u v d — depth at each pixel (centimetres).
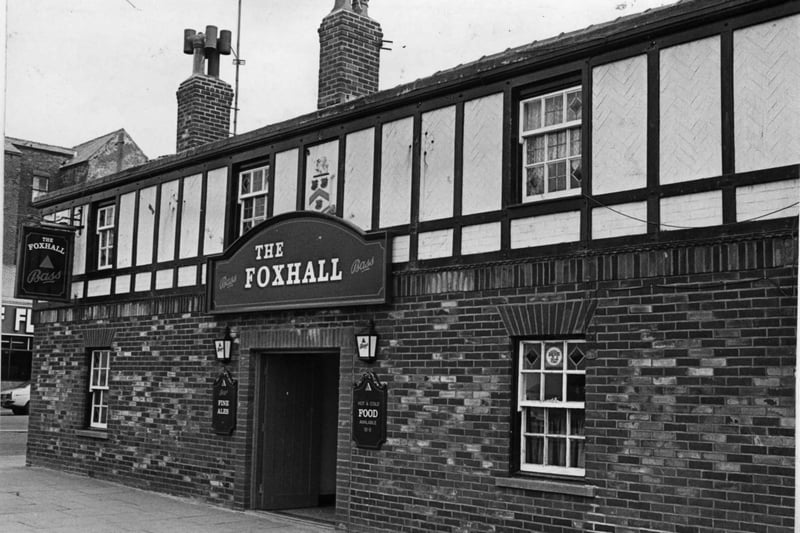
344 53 1264
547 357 877
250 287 1201
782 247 700
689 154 768
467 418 919
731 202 735
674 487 747
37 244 1563
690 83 775
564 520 821
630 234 802
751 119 731
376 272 1020
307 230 1122
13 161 3956
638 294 789
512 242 898
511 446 880
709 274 744
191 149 1427
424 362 969
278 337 1159
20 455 1912
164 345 1371
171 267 1380
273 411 1216
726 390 723
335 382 1300
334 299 1071
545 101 907
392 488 987
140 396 1410
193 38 1620
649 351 776
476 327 920
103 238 1588
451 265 950
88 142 4353
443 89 978
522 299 881
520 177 916
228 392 1227
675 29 787
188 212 1365
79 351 1578
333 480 1284
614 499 786
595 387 810
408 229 1003
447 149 976
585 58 856
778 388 693
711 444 728
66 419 1589
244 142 1258
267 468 1202
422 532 948
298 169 1175
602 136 835
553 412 873
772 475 691
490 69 929
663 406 761
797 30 711
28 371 3619
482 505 894
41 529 1017
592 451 806
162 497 1301
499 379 894
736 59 747
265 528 1062
